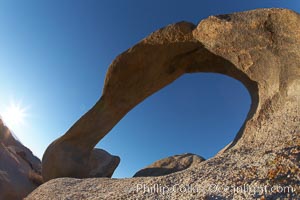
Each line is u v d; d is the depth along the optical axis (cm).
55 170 1575
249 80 1352
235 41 1230
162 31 1401
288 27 1014
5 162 1661
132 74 1562
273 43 1091
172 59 1534
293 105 934
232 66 1426
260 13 1102
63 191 924
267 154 701
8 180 1427
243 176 621
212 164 761
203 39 1345
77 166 1597
